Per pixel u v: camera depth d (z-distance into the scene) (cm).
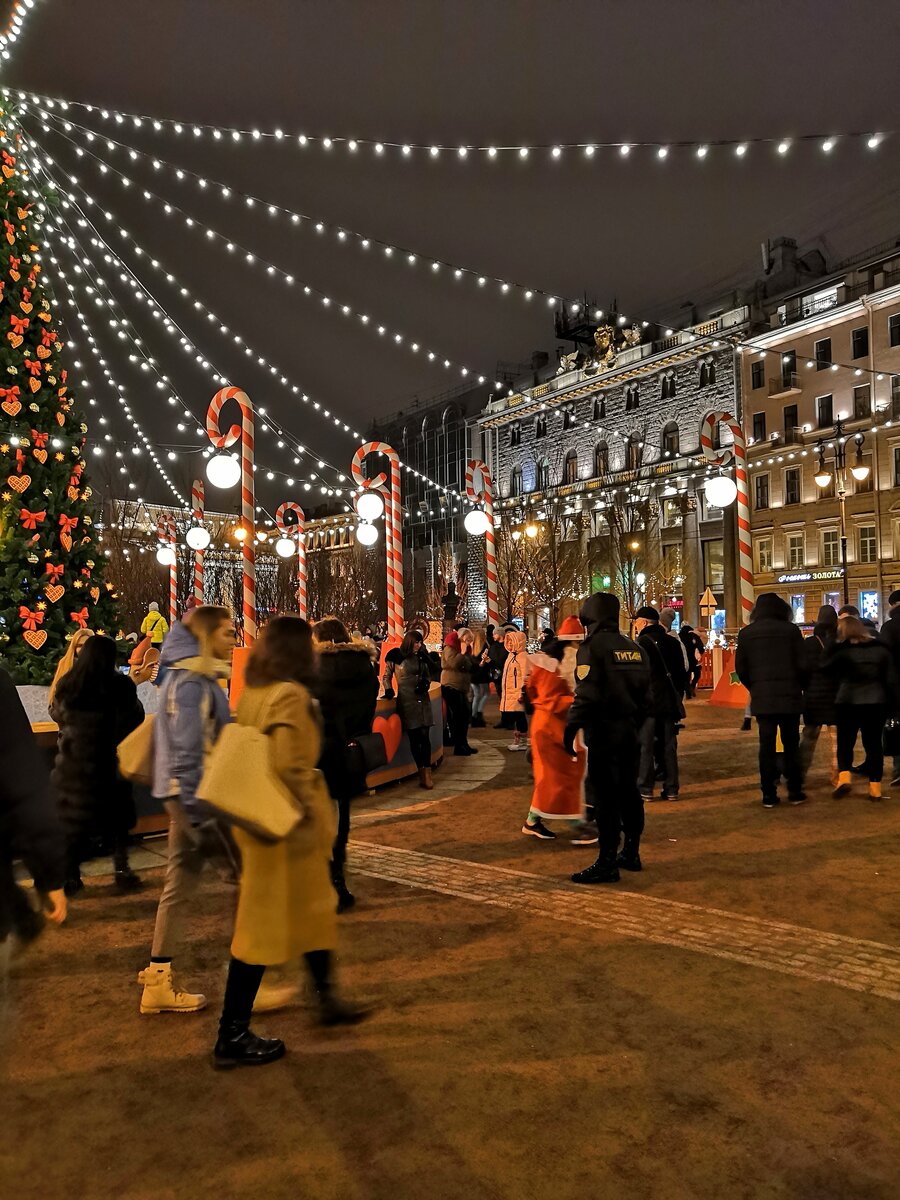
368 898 584
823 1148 296
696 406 5288
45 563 992
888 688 876
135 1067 360
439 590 6244
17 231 1002
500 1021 396
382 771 1003
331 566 6297
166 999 411
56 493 1005
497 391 6744
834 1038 376
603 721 625
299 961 420
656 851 700
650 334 5619
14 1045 380
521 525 5644
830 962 462
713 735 1462
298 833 371
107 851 655
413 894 593
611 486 5728
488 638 1744
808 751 978
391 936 509
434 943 497
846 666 879
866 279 4475
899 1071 348
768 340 4847
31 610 948
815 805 865
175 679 416
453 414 7081
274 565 5272
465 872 648
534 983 438
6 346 977
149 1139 307
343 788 548
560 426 6188
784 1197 270
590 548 5662
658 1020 395
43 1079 351
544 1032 385
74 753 589
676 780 920
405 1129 310
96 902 590
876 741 880
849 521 4469
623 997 420
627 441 5741
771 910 548
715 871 637
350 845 734
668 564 5303
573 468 6150
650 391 5569
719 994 423
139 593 3825
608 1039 377
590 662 624
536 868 657
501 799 941
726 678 2012
